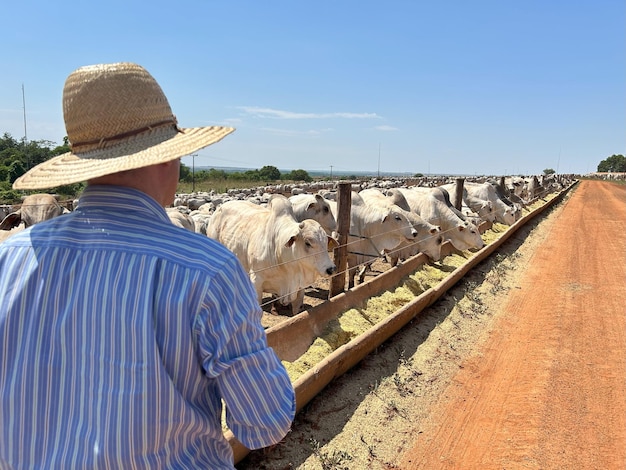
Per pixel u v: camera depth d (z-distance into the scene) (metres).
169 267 1.28
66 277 1.28
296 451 3.91
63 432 1.22
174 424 1.28
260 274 7.07
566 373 5.68
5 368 1.27
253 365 1.36
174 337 1.25
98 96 1.38
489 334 6.87
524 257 12.48
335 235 7.04
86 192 1.41
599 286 9.78
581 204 30.86
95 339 1.23
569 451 4.19
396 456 4.03
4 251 1.37
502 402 4.98
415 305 6.55
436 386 5.24
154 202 1.41
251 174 66.12
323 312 5.77
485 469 3.93
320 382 4.50
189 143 1.44
